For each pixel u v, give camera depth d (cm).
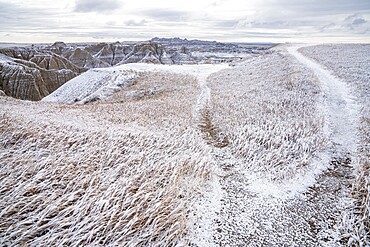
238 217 798
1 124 1281
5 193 764
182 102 2311
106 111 2059
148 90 3145
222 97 2297
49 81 8144
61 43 19238
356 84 2220
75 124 1491
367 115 1523
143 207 755
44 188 816
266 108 1747
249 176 1057
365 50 4522
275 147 1202
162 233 686
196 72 4097
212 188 957
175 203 800
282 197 905
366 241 664
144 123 1620
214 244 685
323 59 3634
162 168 974
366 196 824
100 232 657
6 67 6619
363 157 1072
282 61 3766
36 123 1388
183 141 1291
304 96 1920
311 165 1090
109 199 740
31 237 636
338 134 1374
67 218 675
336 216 792
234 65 4925
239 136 1334
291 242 696
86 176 884
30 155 1015
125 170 955
